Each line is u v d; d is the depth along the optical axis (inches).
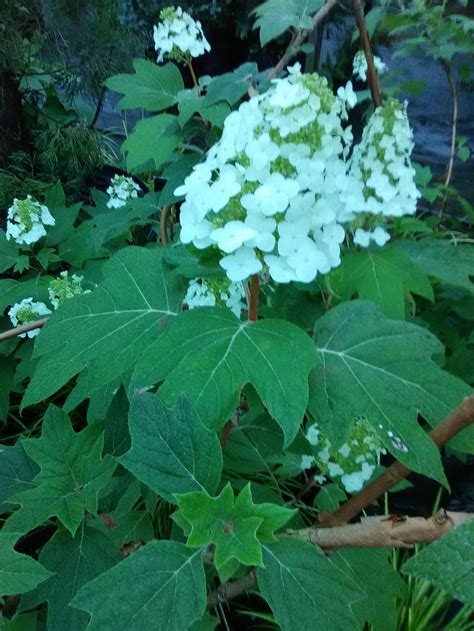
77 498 20.1
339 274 26.7
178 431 15.6
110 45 68.9
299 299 28.1
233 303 23.4
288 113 16.1
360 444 25.4
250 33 88.1
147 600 15.2
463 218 58.3
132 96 32.7
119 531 29.5
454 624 34.9
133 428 15.6
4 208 64.7
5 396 44.6
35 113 76.4
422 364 17.7
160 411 15.5
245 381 15.9
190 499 14.9
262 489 29.5
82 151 68.5
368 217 25.0
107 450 23.0
